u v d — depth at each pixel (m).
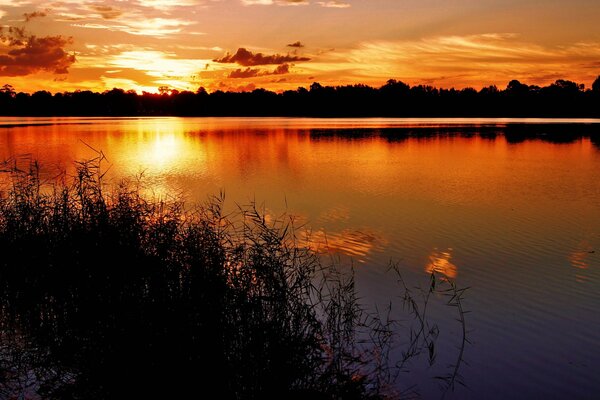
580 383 7.14
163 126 87.44
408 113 176.00
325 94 186.25
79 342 6.81
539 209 17.75
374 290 10.17
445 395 6.69
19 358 6.84
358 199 19.70
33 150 38.78
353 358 7.19
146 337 6.31
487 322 8.85
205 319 6.34
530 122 100.56
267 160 33.84
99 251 7.52
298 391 6.21
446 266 11.62
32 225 8.43
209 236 7.88
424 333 8.33
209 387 5.92
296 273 7.74
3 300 7.55
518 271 11.30
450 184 23.52
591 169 28.83
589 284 10.50
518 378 7.20
